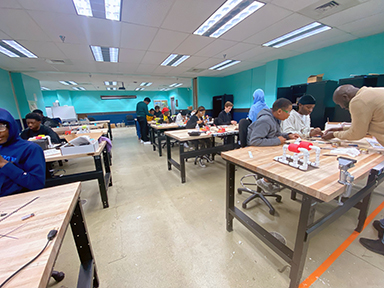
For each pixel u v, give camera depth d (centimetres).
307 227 84
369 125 123
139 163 351
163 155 406
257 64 569
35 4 207
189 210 183
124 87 973
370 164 96
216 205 191
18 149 100
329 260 120
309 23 283
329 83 368
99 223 166
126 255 129
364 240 133
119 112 1216
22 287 39
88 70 552
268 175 93
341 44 379
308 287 102
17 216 64
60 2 206
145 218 172
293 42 372
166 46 369
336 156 113
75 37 301
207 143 326
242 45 380
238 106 729
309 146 95
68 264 124
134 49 379
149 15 242
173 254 128
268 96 546
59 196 78
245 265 118
